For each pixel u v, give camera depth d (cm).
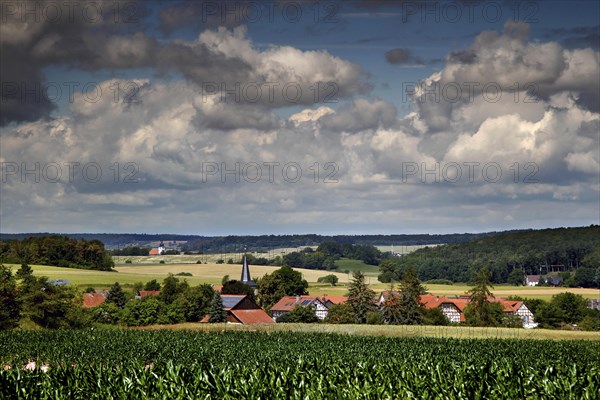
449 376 3303
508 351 5662
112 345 5916
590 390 2941
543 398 2952
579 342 6588
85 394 3073
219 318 12431
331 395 2988
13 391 3047
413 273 12644
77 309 10419
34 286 10106
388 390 3055
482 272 12650
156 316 12138
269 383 3092
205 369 3634
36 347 5750
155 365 3794
